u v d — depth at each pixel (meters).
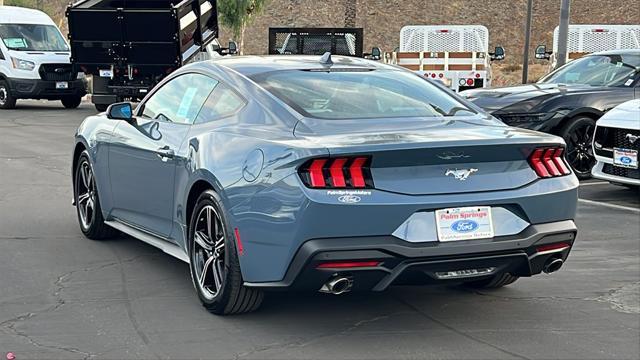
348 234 4.92
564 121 11.77
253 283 5.26
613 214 9.55
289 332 5.38
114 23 20.45
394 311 5.84
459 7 59.62
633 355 5.04
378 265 4.95
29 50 23.53
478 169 5.22
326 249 4.88
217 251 5.60
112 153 7.17
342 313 5.78
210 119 6.08
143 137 6.71
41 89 23.03
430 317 5.73
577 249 7.85
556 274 6.93
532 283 6.64
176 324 5.51
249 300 5.52
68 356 4.94
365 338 5.29
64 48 24.33
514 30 57.41
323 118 5.54
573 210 5.53
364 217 4.92
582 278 6.80
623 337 5.37
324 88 5.95
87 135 7.67
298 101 5.72
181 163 6.04
